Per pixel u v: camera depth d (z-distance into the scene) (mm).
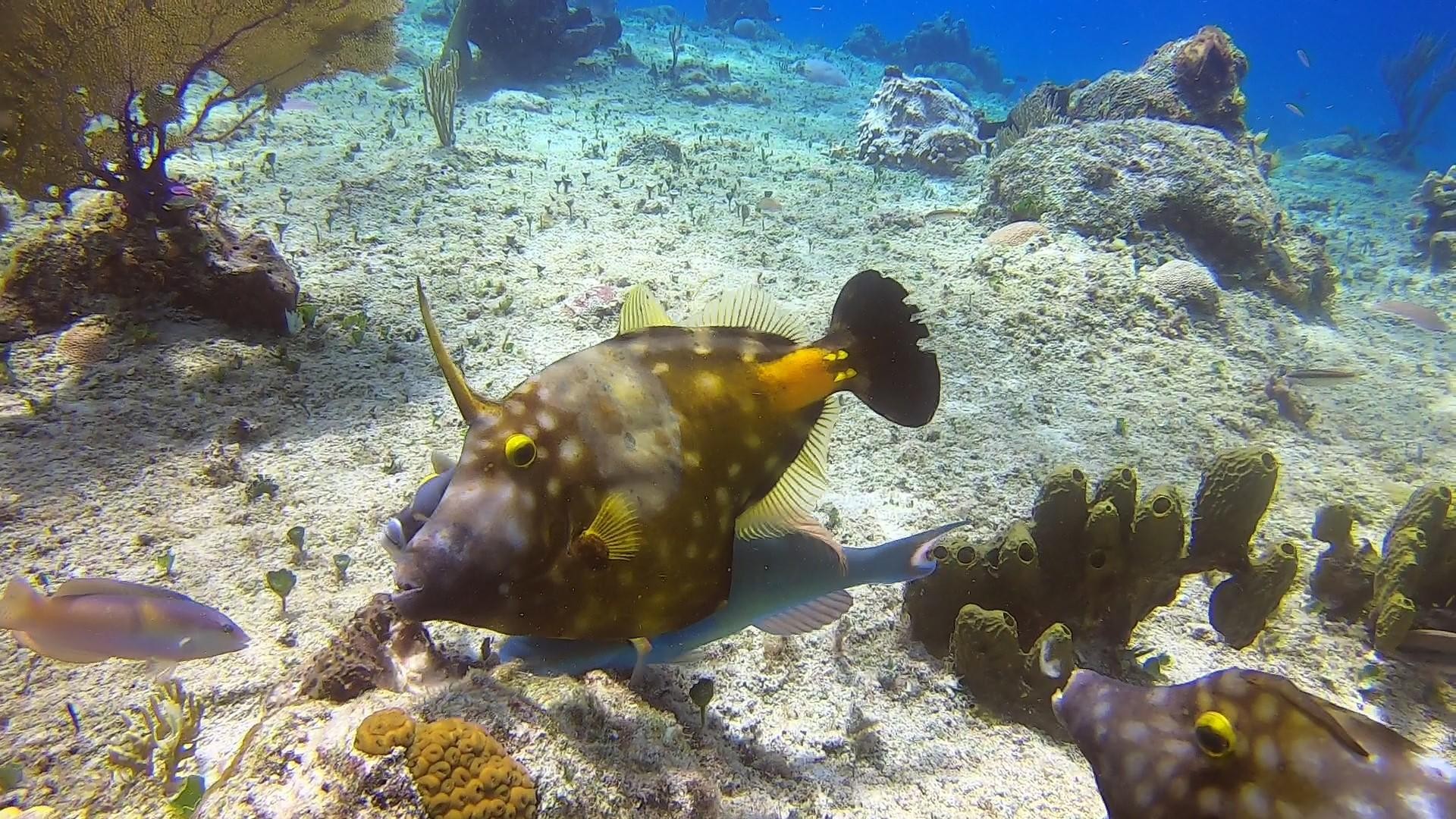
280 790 552
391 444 1220
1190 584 1147
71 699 743
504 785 564
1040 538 957
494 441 548
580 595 569
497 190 2365
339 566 928
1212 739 505
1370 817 463
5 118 1253
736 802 708
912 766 822
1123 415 1592
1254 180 2486
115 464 1056
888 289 641
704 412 600
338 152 2488
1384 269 3092
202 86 2896
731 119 4016
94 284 1368
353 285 1702
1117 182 2352
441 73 2721
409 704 631
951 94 3475
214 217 1481
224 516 1009
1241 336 1981
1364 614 1078
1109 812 548
